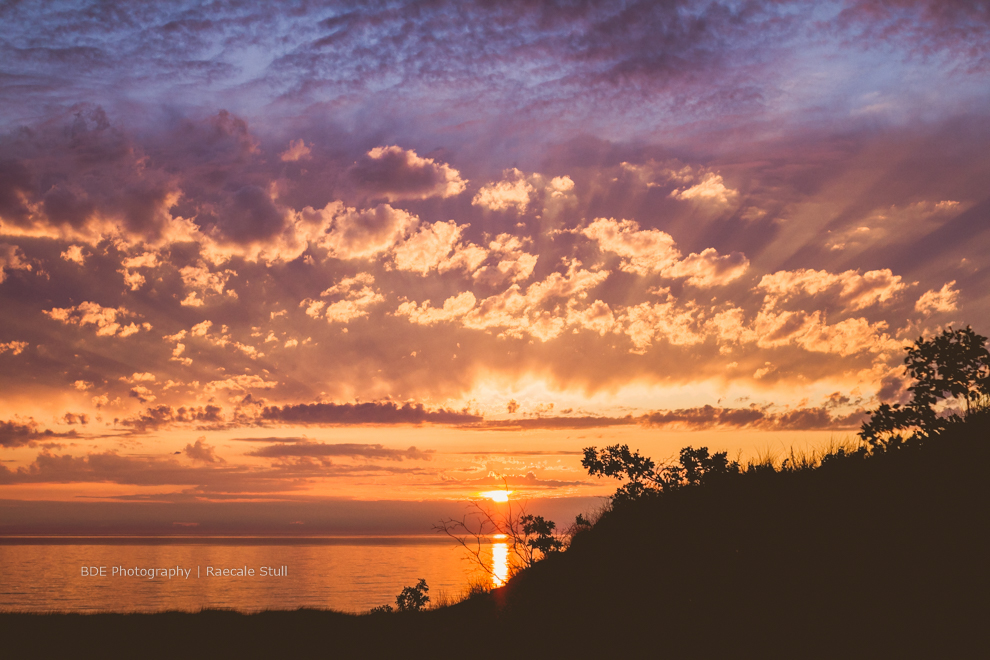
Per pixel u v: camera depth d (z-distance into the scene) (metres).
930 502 8.62
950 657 6.17
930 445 10.02
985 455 8.99
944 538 7.88
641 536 11.23
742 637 7.73
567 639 9.52
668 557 10.32
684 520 11.03
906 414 11.18
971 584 7.02
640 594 9.84
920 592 7.21
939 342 11.10
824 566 8.39
